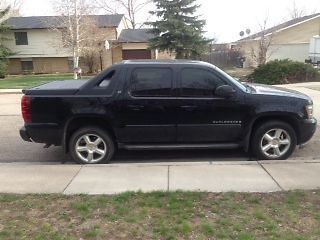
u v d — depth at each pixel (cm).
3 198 516
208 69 698
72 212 470
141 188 547
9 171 637
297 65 2323
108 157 706
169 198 504
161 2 3041
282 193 516
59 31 4006
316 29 4450
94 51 4047
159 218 447
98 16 4550
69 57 4575
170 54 3275
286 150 709
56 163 737
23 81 3309
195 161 724
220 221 435
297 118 702
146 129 698
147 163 675
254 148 709
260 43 3647
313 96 1598
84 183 574
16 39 4609
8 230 425
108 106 689
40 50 4609
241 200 497
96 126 704
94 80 702
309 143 838
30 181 587
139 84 695
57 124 694
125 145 707
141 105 691
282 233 406
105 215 459
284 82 2283
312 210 461
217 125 698
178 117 695
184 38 3052
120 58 4512
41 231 423
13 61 4675
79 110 687
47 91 696
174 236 405
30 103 692
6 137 962
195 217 448
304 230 413
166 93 694
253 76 2414
